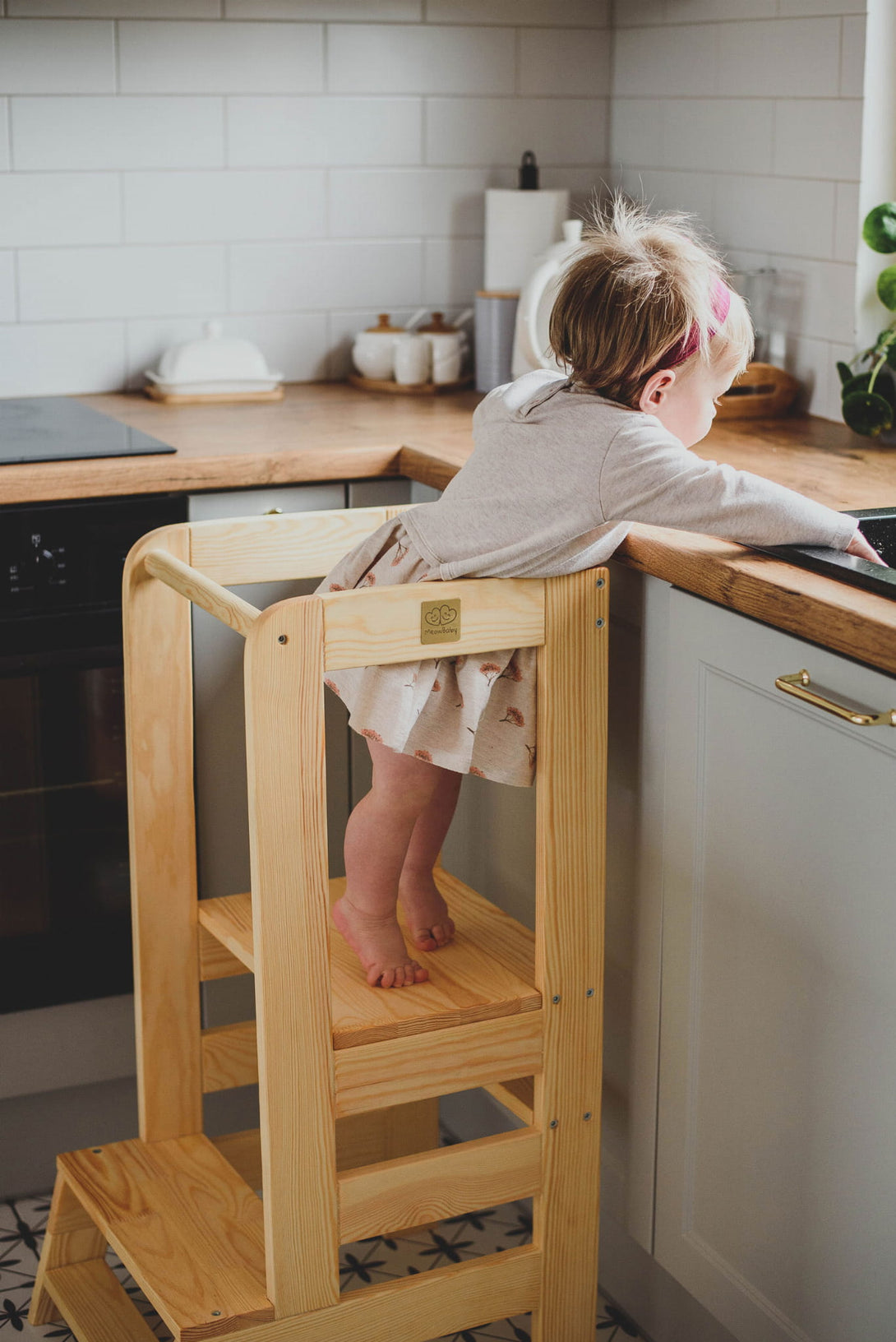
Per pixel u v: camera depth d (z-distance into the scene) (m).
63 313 2.39
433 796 1.57
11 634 1.85
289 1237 1.42
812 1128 1.35
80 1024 2.03
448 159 2.55
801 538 1.33
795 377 2.24
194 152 2.40
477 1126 2.16
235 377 2.37
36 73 2.27
